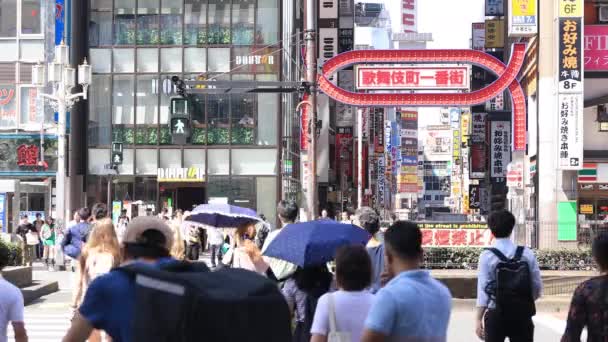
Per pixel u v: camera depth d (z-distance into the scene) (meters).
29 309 19.33
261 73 41.75
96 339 9.98
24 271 22.22
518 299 8.09
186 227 27.97
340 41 59.28
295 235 8.34
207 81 23.95
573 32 26.50
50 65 30.92
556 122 26.58
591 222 22.75
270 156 41.78
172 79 23.84
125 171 41.94
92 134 42.00
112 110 42.16
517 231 24.44
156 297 3.48
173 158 41.91
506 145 47.28
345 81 57.41
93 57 42.22
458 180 138.62
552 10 27.30
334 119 64.75
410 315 5.00
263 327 3.49
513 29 27.89
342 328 5.58
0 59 41.06
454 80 26.89
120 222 30.42
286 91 24.62
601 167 30.70
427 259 20.67
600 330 6.08
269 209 41.62
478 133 55.84
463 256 20.67
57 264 30.47
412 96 27.00
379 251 8.96
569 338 6.23
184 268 4.14
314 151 25.05
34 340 14.62
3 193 32.31
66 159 41.38
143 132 42.03
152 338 3.45
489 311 8.23
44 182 40.09
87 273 10.41
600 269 6.24
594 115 30.75
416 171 132.88
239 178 41.88
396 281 5.16
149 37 42.19
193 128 41.91
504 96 47.56
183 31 42.09
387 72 27.00
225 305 3.38
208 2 42.16
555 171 27.05
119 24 42.31
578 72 26.47
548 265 20.55
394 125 110.19
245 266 10.26
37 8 41.16
